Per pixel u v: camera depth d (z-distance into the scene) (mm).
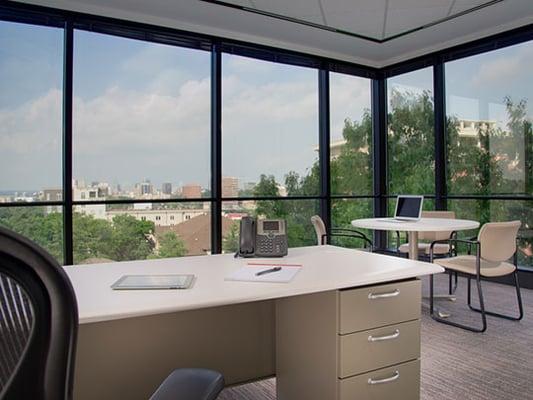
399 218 3959
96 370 1729
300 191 5293
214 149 4629
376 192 5922
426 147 5336
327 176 5418
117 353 1769
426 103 5324
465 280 4664
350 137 5688
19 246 539
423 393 2131
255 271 1646
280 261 1879
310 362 1697
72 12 3842
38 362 562
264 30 4582
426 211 4809
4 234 534
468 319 3326
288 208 5184
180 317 1906
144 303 1211
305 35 4742
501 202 4535
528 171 4312
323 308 1593
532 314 3430
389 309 1604
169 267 1751
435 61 5129
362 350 1551
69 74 3867
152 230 4328
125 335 1783
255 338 2113
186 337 1923
